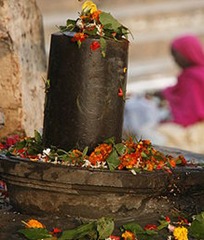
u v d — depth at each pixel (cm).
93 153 532
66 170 518
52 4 2019
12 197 554
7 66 688
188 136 1395
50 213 538
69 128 539
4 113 691
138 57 2058
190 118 1398
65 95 537
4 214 547
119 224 532
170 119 1403
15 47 690
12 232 520
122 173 521
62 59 536
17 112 691
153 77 1888
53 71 541
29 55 724
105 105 538
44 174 523
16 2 703
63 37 534
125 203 534
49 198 534
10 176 538
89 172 516
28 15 729
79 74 533
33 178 527
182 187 554
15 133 693
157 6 2333
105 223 508
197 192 567
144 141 559
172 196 557
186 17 2362
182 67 1436
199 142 1384
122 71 542
